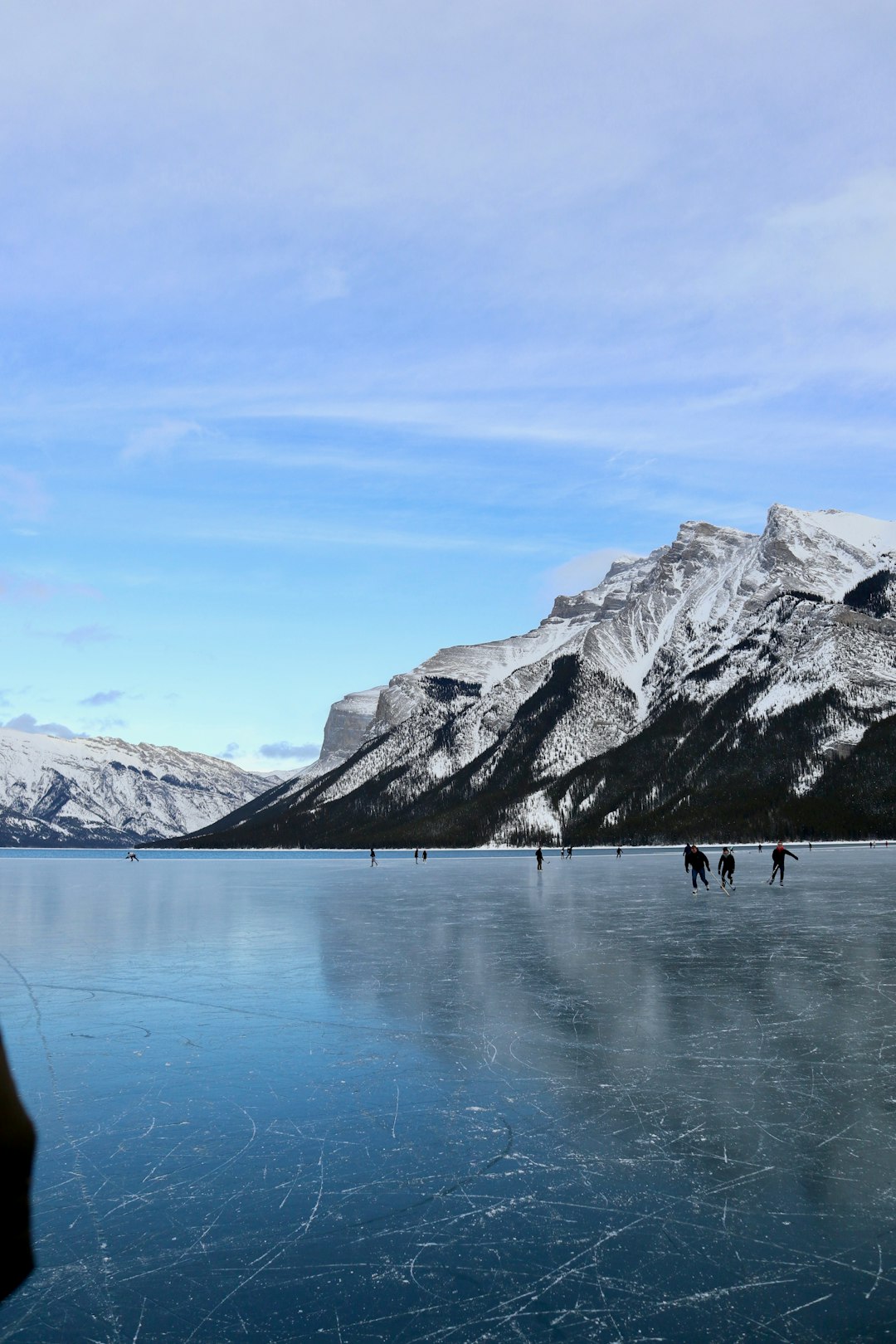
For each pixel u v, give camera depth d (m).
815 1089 12.16
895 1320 6.82
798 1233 8.19
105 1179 9.61
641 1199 8.93
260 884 63.22
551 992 18.84
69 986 20.27
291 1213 8.80
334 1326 6.89
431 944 26.84
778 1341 6.57
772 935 27.58
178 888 60.09
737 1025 15.69
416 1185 9.37
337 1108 11.67
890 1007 17.08
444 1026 15.94
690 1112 11.36
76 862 140.25
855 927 29.61
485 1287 7.43
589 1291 7.32
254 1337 6.76
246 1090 12.44
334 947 26.53
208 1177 9.62
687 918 32.88
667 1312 6.99
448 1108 11.64
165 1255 8.04
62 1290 7.47
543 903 41.91
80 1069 13.48
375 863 112.75
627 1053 14.05
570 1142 10.41
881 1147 10.14
